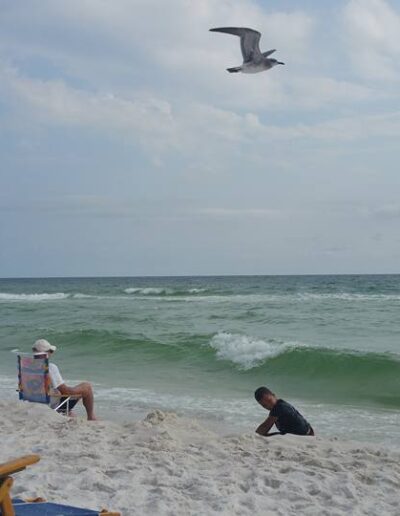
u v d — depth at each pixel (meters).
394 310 33.12
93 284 109.12
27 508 4.57
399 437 9.88
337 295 50.12
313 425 10.88
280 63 6.85
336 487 6.29
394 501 5.99
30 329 26.44
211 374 16.52
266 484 6.42
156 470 6.71
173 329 25.72
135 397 13.14
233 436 8.45
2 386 14.18
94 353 20.16
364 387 14.63
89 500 5.69
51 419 9.12
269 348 17.42
